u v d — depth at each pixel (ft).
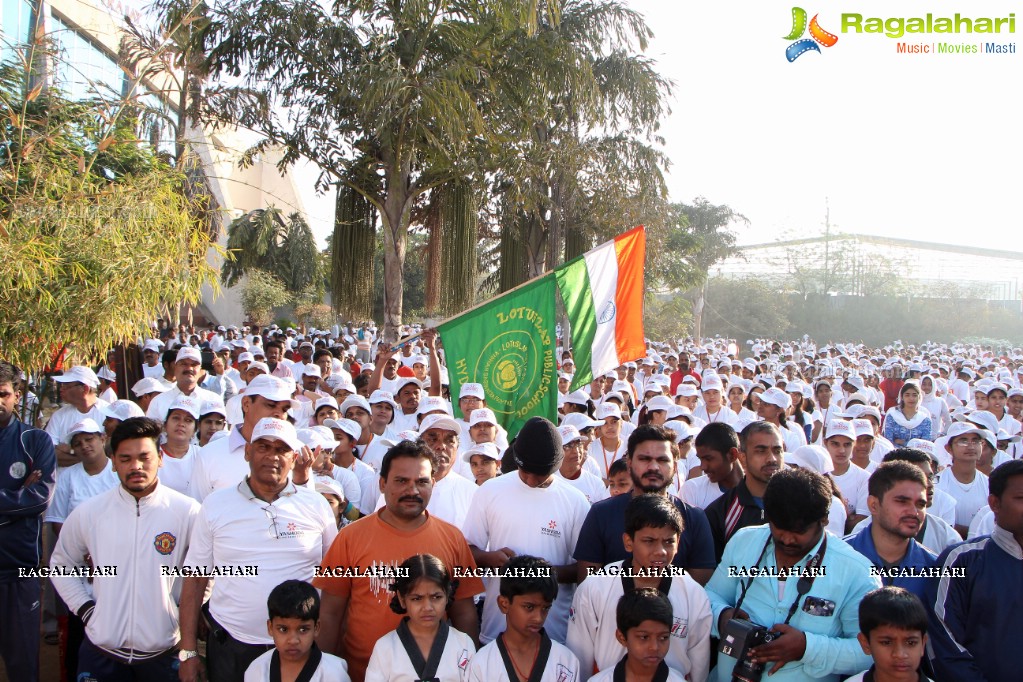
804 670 11.73
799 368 65.21
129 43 44.47
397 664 12.10
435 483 17.10
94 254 22.93
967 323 179.73
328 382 33.12
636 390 44.55
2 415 16.25
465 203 51.78
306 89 47.37
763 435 15.25
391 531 13.17
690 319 151.84
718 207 153.99
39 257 21.61
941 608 12.48
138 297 24.14
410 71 45.78
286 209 138.62
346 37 46.06
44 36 34.83
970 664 12.15
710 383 32.19
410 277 134.62
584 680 13.10
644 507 12.30
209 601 14.01
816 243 196.24
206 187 44.19
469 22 47.78
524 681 12.17
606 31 62.80
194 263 27.91
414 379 26.40
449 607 13.33
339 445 20.94
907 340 179.32
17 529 16.34
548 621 14.64
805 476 12.01
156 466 14.82
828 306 186.80
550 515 14.74
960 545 12.67
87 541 14.78
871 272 190.39
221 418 21.66
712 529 15.71
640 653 11.53
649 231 70.08
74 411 23.29
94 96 37.14
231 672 13.37
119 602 14.52
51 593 21.22
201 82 47.44
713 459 16.52
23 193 23.67
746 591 12.75
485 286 79.66
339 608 13.21
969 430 21.16
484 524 14.97
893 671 10.86
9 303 21.94
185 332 64.18
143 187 25.62
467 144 49.57
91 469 19.45
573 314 23.26
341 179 50.08
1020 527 11.94
